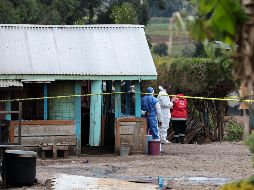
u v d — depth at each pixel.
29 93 44.47
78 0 91.00
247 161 40.66
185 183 29.69
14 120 43.22
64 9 87.75
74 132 43.72
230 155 44.84
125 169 36.56
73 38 47.44
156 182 29.56
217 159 41.97
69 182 27.41
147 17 86.38
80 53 45.94
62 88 44.50
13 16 79.00
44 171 35.84
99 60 45.41
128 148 44.19
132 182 28.52
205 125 59.94
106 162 40.69
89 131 47.81
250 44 8.00
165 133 54.91
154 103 46.47
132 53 46.41
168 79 62.38
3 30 47.25
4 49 45.34
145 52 46.59
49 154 43.00
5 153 29.59
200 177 32.47
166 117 54.50
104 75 44.25
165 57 65.44
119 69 44.72
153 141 44.69
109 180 28.14
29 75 43.28
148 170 35.97
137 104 45.09
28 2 82.19
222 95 59.41
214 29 8.23
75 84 44.34
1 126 34.34
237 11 8.04
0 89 41.47
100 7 93.50
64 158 42.53
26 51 45.50
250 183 11.43
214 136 60.09
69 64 44.66
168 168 36.91
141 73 44.66
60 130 43.50
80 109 44.03
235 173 34.38
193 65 59.28
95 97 47.22
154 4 88.44
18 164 29.47
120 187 26.19
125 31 48.53
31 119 44.31
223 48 9.06
